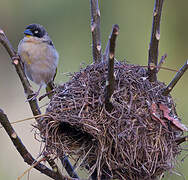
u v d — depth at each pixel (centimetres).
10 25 1445
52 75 1079
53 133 750
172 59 1266
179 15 1291
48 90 1105
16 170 1276
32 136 1317
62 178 745
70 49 1333
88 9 1348
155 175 726
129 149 695
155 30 766
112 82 670
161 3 754
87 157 754
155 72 779
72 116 723
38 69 1046
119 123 702
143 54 1277
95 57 857
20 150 725
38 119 757
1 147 1315
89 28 1339
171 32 1286
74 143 758
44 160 744
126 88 746
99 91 744
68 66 1316
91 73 784
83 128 716
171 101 777
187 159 1047
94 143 738
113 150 712
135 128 702
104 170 732
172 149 724
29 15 1412
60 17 1364
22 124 1369
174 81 751
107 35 1317
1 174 1262
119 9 1327
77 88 766
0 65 1519
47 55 1047
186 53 1265
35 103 811
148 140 708
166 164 708
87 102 734
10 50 800
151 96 750
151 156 705
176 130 728
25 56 1030
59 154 750
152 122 721
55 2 1377
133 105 728
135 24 1306
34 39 1035
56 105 754
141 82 763
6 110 1438
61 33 1355
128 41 1298
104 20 1329
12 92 1481
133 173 709
